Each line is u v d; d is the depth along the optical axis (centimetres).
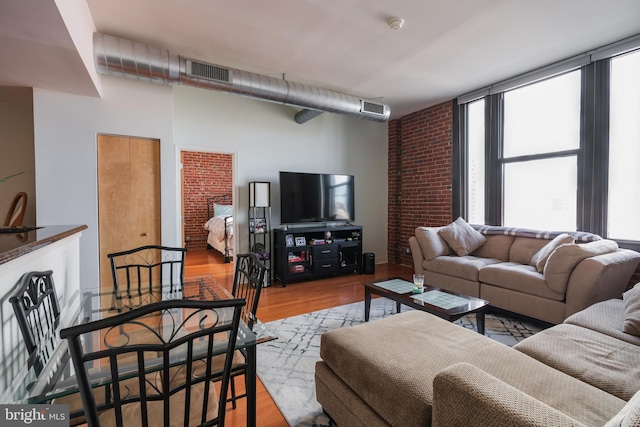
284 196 455
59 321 153
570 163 339
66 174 287
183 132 408
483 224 425
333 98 378
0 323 119
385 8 237
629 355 146
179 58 283
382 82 390
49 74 243
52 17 168
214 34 272
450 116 462
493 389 89
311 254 457
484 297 316
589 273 238
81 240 293
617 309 199
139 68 268
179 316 165
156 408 118
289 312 327
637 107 290
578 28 268
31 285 129
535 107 368
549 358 146
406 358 139
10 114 342
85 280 295
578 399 111
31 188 347
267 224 466
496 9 239
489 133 411
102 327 78
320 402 168
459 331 168
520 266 316
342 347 153
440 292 271
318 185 484
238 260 205
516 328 279
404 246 555
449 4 232
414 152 525
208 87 305
